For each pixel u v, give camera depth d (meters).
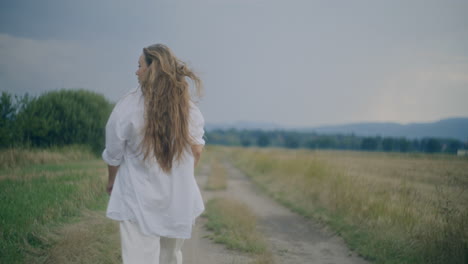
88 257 3.59
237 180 13.93
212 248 4.59
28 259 3.47
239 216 6.12
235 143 159.50
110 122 2.10
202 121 2.34
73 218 4.98
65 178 7.86
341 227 5.78
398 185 6.57
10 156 11.67
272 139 145.00
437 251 4.12
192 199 2.25
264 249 4.50
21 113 16.50
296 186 9.75
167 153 2.15
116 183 2.18
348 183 7.31
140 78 2.29
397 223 5.13
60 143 18.12
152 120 2.12
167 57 2.26
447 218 4.34
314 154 13.67
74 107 19.09
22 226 4.09
